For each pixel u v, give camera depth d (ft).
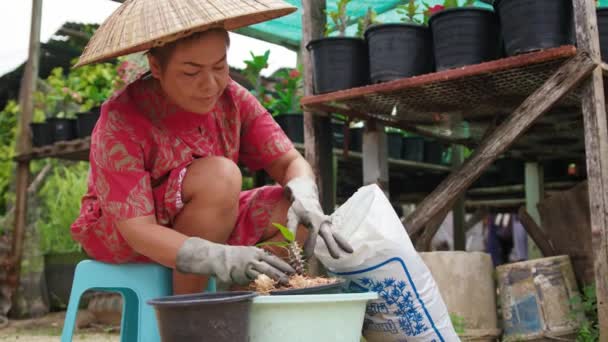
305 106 11.96
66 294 19.62
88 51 5.79
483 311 10.00
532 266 9.89
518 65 9.57
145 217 5.99
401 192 20.27
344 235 6.14
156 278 6.42
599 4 14.11
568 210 11.09
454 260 9.93
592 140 9.24
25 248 19.16
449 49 10.53
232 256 5.38
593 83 9.28
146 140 6.31
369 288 6.22
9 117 21.39
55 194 20.29
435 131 14.58
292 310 4.99
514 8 9.75
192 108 6.12
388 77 11.09
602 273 8.93
